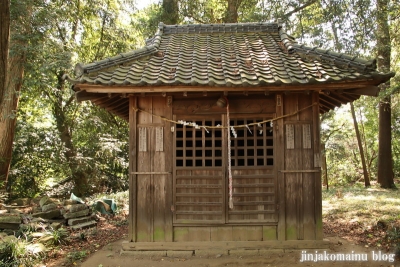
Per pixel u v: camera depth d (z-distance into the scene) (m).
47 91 11.94
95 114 14.24
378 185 14.91
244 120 5.32
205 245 5.18
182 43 6.30
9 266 4.48
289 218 5.22
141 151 5.34
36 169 12.55
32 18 8.69
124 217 8.53
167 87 4.67
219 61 5.43
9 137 10.12
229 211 5.24
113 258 5.11
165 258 5.06
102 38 13.34
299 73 4.85
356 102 14.77
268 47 5.98
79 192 13.75
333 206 9.41
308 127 5.27
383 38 10.88
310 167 5.25
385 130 14.77
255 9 13.42
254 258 4.95
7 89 9.41
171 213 5.27
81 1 12.06
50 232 5.98
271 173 5.27
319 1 11.21
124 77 4.81
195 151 5.33
